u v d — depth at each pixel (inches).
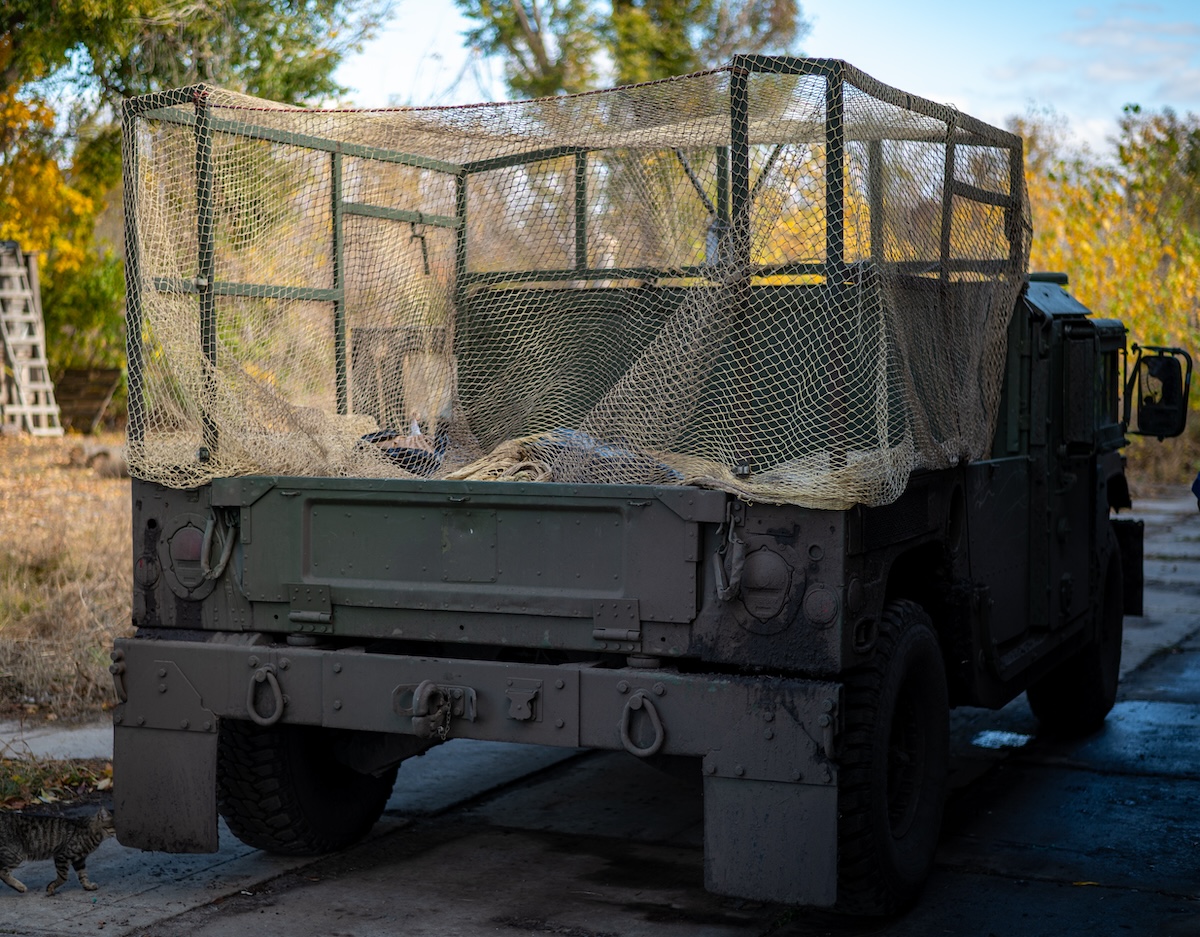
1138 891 179.0
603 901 174.1
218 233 183.9
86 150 701.9
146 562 176.1
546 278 216.2
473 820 209.6
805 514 147.7
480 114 188.4
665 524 151.9
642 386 173.6
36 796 213.3
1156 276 760.3
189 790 171.9
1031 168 738.2
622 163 204.2
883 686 157.1
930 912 171.0
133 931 161.2
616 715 154.0
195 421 173.5
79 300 808.9
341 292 207.5
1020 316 215.5
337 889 177.8
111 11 512.4
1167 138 773.3
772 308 164.9
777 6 930.1
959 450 178.5
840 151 151.3
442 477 173.5
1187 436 725.9
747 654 150.1
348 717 165.0
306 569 168.7
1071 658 257.1
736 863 150.3
